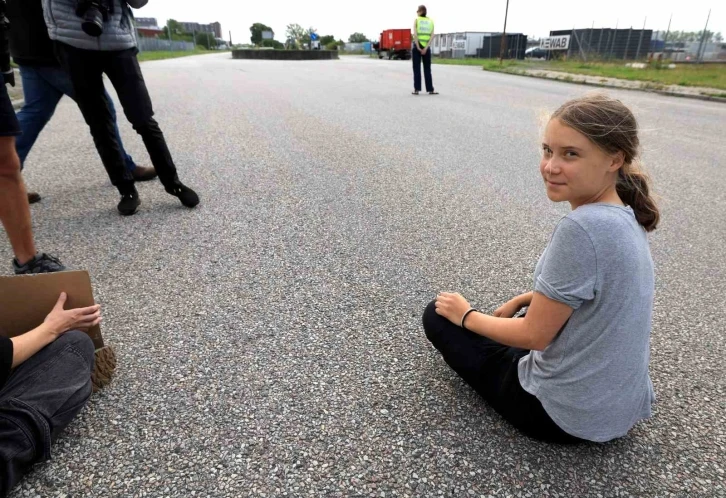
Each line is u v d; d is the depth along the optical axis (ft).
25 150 12.33
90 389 5.79
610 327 4.69
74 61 10.23
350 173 15.84
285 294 8.72
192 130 21.61
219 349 7.22
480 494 5.03
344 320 7.98
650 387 5.42
